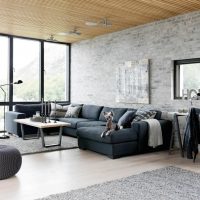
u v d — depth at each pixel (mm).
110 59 7195
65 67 8805
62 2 4730
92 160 4551
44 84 8242
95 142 5039
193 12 5254
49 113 7305
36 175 3719
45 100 8258
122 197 2939
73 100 8672
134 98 6465
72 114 7395
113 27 6578
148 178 3578
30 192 3096
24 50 7855
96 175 3721
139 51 6383
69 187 3254
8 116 7105
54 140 6207
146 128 5074
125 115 5535
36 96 8133
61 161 4465
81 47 8289
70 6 4941
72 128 6590
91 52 7875
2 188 3229
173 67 5703
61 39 8109
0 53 7488
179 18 5512
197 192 3094
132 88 6516
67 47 8773
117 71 6945
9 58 7562
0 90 7508
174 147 5582
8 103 7547
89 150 5316
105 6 4941
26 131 6641
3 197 2957
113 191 3111
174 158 4746
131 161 4512
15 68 7691
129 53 6637
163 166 4207
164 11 5254
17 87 7750
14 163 3623
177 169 4008
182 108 5438
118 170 3971
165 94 5805
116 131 4762
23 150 5164
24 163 4324
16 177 3637
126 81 6684
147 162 4457
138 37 6402
